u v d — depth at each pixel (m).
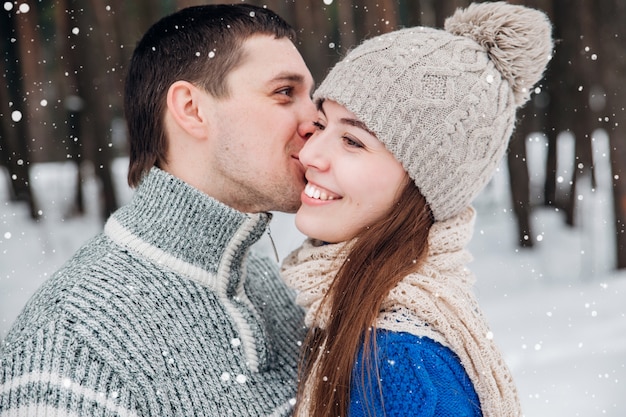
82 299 1.50
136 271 1.59
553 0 9.16
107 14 9.96
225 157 1.78
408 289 1.57
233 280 1.73
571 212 9.83
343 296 1.61
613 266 8.02
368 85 1.64
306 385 1.65
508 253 8.95
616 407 4.05
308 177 1.73
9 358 1.45
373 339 1.51
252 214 1.73
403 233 1.66
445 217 1.75
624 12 8.30
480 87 1.66
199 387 1.56
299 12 9.48
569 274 7.91
